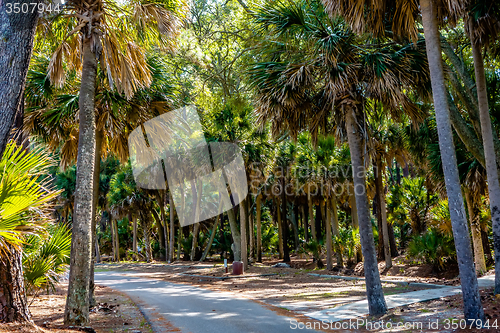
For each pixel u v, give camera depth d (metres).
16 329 4.31
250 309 8.29
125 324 6.65
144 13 7.66
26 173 3.93
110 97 9.27
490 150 8.52
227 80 18.20
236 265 17.98
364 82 8.14
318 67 8.26
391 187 22.28
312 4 9.05
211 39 16.98
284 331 6.07
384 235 17.62
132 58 8.27
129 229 45.69
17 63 3.66
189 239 32.75
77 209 6.65
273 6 8.27
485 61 11.32
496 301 7.28
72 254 6.51
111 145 11.02
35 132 10.07
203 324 6.65
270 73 8.42
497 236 8.25
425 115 9.44
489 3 8.06
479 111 8.73
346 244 20.08
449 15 7.54
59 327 5.37
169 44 8.90
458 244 6.13
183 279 17.23
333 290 11.66
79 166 6.81
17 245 4.12
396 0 7.25
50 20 7.29
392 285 12.44
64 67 9.02
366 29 7.76
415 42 7.27
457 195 6.23
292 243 36.62
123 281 16.59
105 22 7.79
